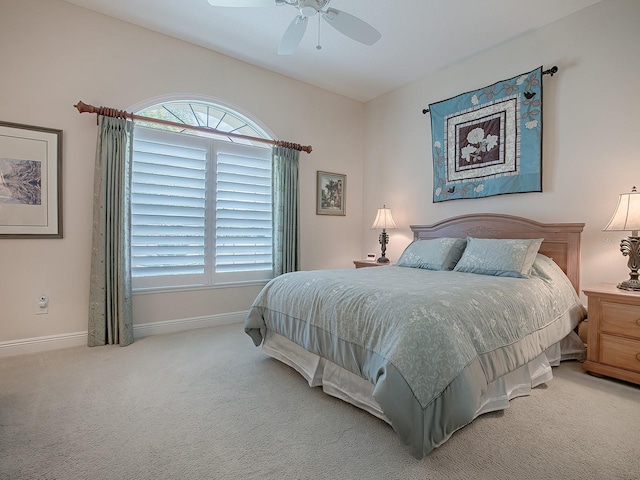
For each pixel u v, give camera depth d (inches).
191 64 135.5
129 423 68.7
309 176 171.2
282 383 88.4
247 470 55.6
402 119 173.5
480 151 137.8
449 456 59.1
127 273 118.8
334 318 77.5
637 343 85.2
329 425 69.0
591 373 93.6
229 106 144.9
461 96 144.2
